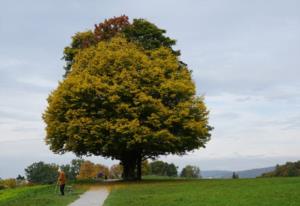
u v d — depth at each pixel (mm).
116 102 41469
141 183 40531
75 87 42094
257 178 40969
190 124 42500
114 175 86500
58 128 43094
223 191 29531
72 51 50000
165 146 42250
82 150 44469
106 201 27203
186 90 43781
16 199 30406
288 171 64438
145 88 42312
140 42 48750
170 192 30781
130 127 40062
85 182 45594
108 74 43438
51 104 43562
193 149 45844
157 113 41781
